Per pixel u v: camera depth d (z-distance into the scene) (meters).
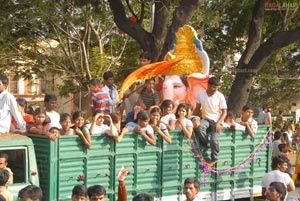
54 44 28.84
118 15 16.72
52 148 9.27
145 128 10.59
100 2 20.59
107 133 10.02
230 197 12.24
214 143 11.60
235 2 24.34
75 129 9.82
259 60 17.86
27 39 25.17
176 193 11.15
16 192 8.75
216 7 22.78
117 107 13.45
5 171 8.05
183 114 11.23
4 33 24.31
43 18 23.28
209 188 11.82
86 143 9.70
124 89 12.02
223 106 11.99
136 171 10.45
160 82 13.34
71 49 26.19
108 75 12.81
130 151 10.35
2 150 8.77
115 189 10.16
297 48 31.16
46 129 9.78
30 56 25.64
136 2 22.83
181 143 11.21
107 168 10.08
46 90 31.28
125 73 27.05
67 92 26.56
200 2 16.09
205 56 13.21
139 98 12.55
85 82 25.34
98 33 25.42
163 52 16.02
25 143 9.02
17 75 27.14
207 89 12.00
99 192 7.71
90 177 9.83
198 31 23.08
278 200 8.86
